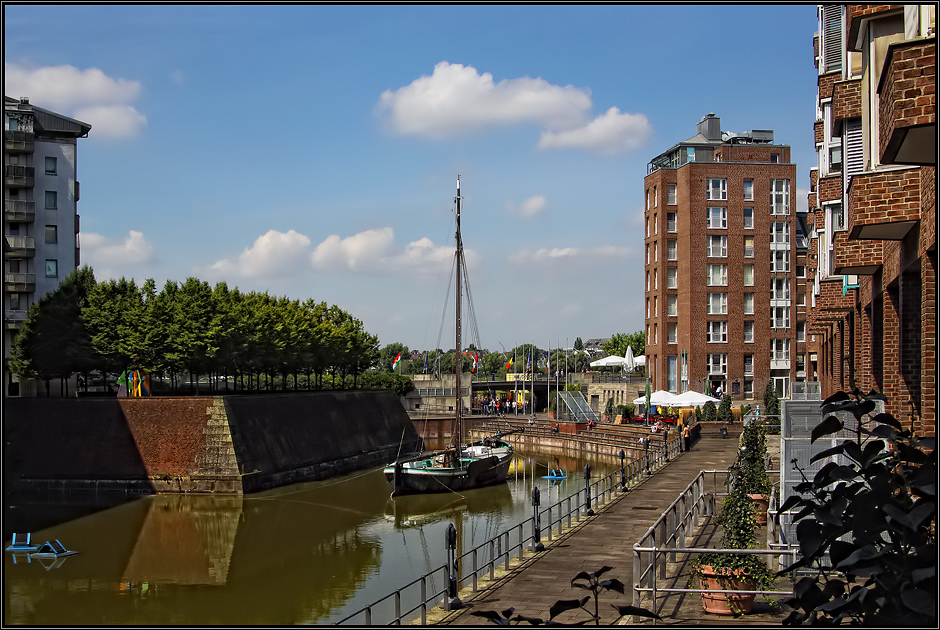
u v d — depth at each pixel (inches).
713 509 1200.2
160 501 2194.9
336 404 3102.9
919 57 452.1
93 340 2507.4
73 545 1681.8
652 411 3503.9
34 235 2883.9
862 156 965.8
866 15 730.2
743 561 681.0
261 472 2372.0
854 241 875.4
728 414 3038.9
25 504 2162.9
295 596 1257.4
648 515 1333.7
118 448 2322.8
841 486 370.6
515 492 2409.0
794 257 3816.4
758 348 3772.1
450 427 4192.9
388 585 1306.6
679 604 727.1
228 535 1784.0
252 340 2824.8
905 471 366.3
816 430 390.9
